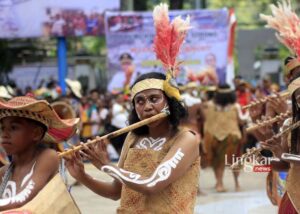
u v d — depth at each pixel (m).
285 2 7.21
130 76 25.25
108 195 6.75
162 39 6.52
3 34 25.83
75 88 16.91
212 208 14.16
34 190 5.59
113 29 25.33
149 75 6.42
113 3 25.64
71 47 40.88
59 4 25.62
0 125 5.73
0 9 25.75
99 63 38.47
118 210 6.43
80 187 17.02
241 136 17.03
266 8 60.03
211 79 24.84
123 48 25.33
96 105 24.70
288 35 7.13
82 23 25.70
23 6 25.72
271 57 45.16
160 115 6.26
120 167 6.62
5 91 10.20
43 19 25.75
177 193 6.21
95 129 24.28
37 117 5.64
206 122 16.89
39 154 5.72
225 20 24.86
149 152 6.36
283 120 7.89
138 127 6.46
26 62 34.91
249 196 15.71
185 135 6.30
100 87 37.78
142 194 6.29
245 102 25.16
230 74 24.92
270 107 8.94
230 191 16.56
